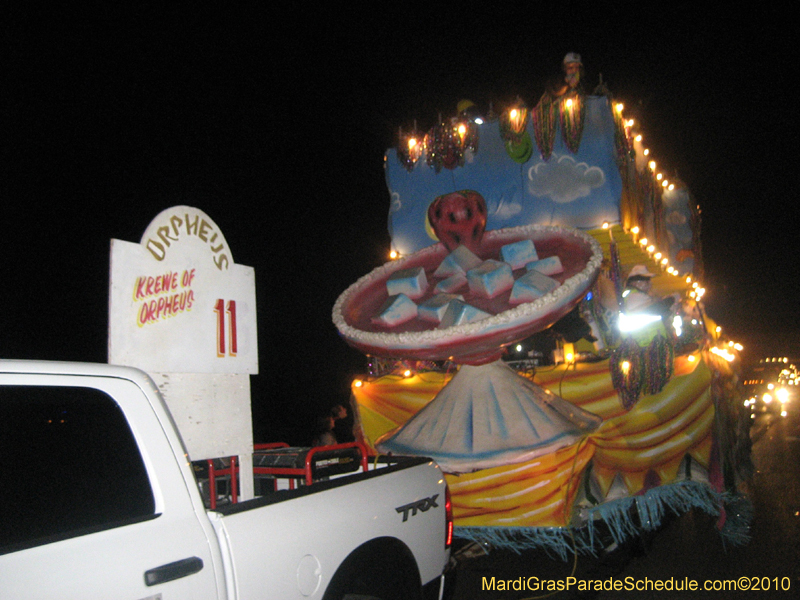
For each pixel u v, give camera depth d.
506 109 6.43
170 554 1.90
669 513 6.06
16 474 1.74
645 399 5.20
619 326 5.43
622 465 5.08
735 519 5.83
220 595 2.00
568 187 6.18
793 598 4.39
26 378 1.85
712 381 5.38
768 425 17.84
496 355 5.47
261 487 3.98
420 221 6.97
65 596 1.62
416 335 4.71
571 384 5.36
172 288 3.14
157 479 2.01
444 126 6.75
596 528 5.38
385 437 5.80
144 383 2.16
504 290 4.98
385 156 7.38
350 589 2.73
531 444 5.06
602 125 6.04
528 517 5.04
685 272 8.69
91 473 1.88
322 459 3.56
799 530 6.14
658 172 7.91
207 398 3.25
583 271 4.74
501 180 6.50
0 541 1.63
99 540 1.78
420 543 3.06
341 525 2.56
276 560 2.22
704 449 5.26
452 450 5.28
